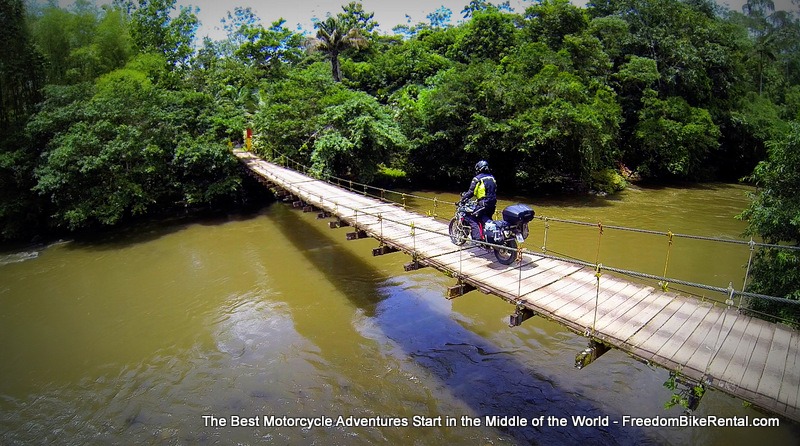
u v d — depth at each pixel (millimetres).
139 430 6781
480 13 29406
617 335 5145
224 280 12242
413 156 23109
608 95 21859
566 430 6398
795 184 7707
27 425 6984
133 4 27250
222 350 8844
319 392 7449
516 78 20547
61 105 16797
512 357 8227
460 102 21109
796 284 7141
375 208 11758
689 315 5645
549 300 6094
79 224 15656
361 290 11352
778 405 3887
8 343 9414
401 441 6320
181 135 18219
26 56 17531
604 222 16578
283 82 24328
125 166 16703
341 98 20188
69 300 11320
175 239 15812
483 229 7762
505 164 22109
